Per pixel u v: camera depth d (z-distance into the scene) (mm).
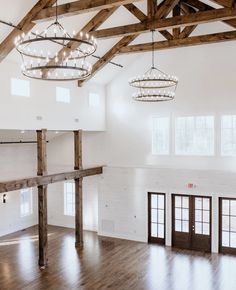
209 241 10555
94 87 11836
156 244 11242
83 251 10453
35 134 11695
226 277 8500
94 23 8695
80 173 10914
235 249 10266
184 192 10820
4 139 11195
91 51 5504
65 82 10578
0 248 10719
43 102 9797
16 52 8500
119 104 12133
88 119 11578
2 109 8547
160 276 8539
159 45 9938
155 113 11445
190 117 10984
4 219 12164
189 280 8312
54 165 13352
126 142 12023
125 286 7961
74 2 7035
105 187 12164
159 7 8398
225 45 10281
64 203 13305
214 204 10398
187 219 10867
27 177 9023
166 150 11414
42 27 8242
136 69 11719
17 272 8773
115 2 6590
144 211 11477
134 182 11641
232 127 10383
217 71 10430
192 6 9609
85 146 12797
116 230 11992
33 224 13438
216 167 10508
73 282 8164
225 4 7164
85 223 12922
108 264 9352
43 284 8047
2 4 7109
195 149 10945
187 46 9922
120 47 10266
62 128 10492
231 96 10258
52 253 10250
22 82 9211
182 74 10945
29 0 7344
